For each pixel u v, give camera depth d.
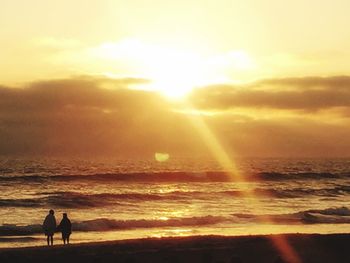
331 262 23.45
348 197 70.06
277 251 25.55
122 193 63.66
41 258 23.02
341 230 39.03
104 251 25.00
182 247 26.58
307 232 37.78
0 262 22.23
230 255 24.36
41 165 185.38
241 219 43.88
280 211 51.97
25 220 43.88
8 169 145.62
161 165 196.88
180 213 49.34
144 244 27.42
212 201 60.81
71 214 48.31
